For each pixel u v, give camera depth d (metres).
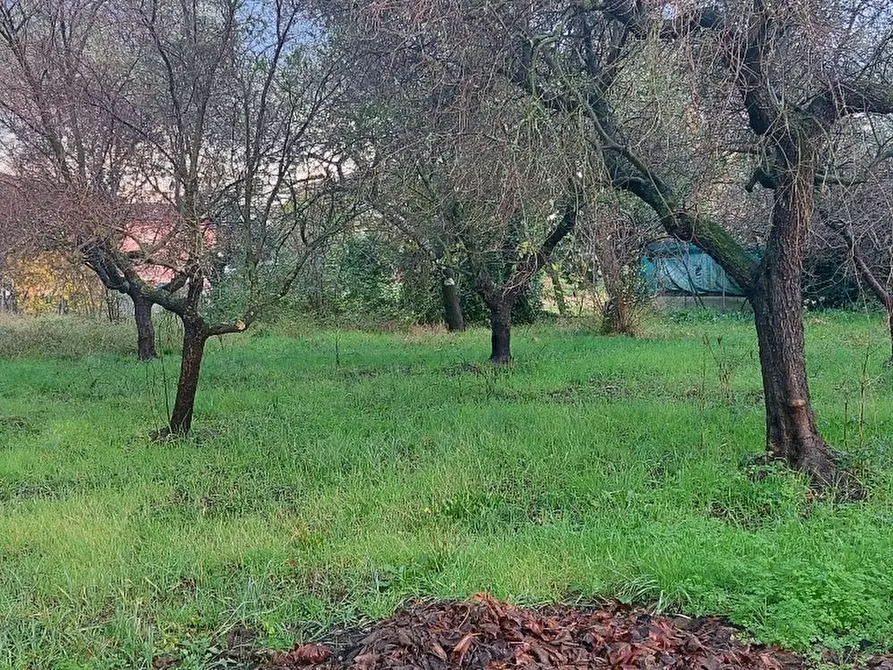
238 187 8.02
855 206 8.16
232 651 3.85
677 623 3.91
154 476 6.80
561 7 6.67
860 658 3.49
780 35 5.93
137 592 4.47
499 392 10.16
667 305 21.20
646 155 7.03
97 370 13.09
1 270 12.07
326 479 6.55
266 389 10.73
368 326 20.02
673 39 5.83
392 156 7.88
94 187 7.65
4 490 6.54
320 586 4.52
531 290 20.61
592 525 5.20
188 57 7.71
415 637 3.65
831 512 5.21
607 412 8.33
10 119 8.30
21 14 8.40
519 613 3.84
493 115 6.41
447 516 5.57
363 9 6.54
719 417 7.93
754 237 9.34
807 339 15.05
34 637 3.92
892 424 7.50
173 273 9.11
